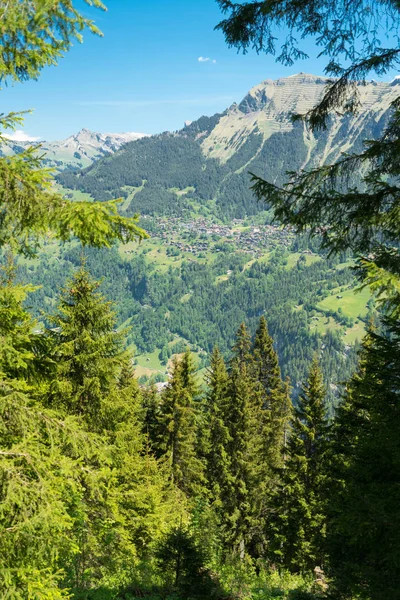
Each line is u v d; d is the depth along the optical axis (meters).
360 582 11.22
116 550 18.17
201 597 15.27
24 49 5.53
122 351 17.84
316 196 7.19
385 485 11.59
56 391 15.06
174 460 33.28
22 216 5.63
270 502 28.73
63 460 6.93
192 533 19.92
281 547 27.84
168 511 27.70
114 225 5.38
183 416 32.81
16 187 5.48
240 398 34.41
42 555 6.44
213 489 33.81
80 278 17.16
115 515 17.83
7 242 5.91
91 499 16.73
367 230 7.23
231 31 7.55
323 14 7.14
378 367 12.84
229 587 17.94
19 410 6.61
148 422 39.53
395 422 11.62
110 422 18.05
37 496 6.18
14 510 6.19
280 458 39.16
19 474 6.31
